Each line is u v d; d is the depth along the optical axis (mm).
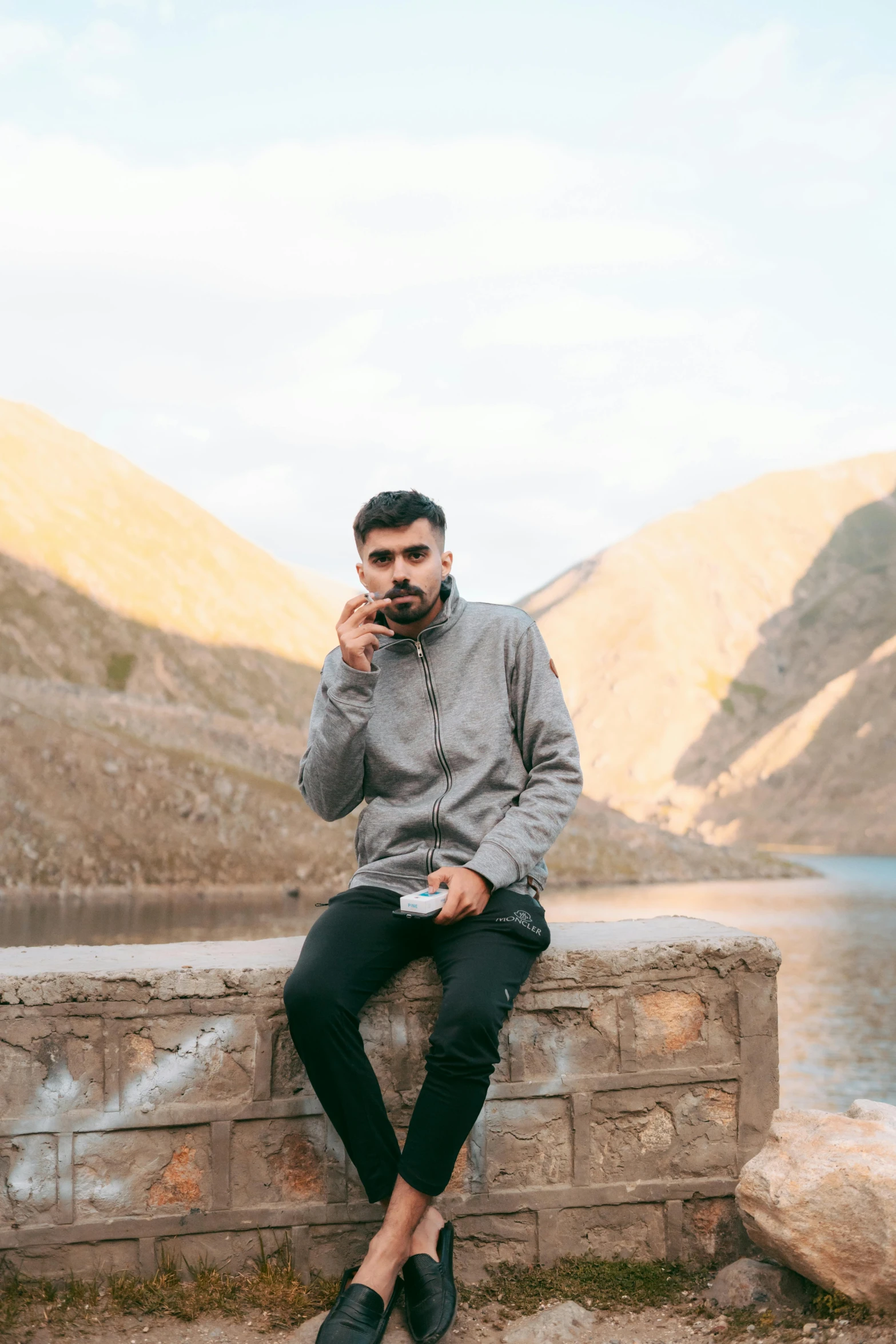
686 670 117938
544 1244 3098
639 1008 3180
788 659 119125
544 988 3121
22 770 30828
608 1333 2773
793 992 16422
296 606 88250
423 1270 2676
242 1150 2994
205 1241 2967
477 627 3133
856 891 38906
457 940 2867
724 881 41781
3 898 25516
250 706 69625
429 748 3031
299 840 31656
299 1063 3035
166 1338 2682
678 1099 3184
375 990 2932
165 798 31531
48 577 70750
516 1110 3111
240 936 19391
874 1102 3246
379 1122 2793
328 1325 2539
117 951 3289
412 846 3023
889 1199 2674
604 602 129750
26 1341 2637
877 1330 2641
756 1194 2896
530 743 3092
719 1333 2764
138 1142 2949
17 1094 2891
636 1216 3158
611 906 28812
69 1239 2887
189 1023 2984
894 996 15977
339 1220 3002
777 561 134750
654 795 101938
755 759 100375
